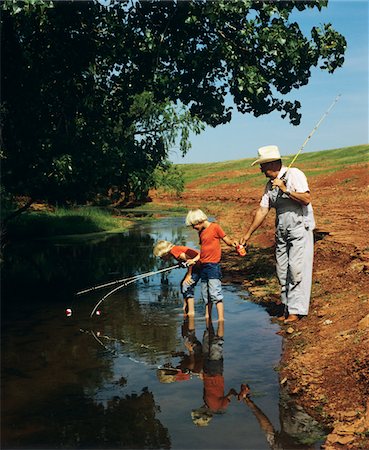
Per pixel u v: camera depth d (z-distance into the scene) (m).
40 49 11.80
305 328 6.62
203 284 7.37
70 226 19.03
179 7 10.11
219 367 5.56
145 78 11.50
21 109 11.95
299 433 4.11
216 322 7.24
